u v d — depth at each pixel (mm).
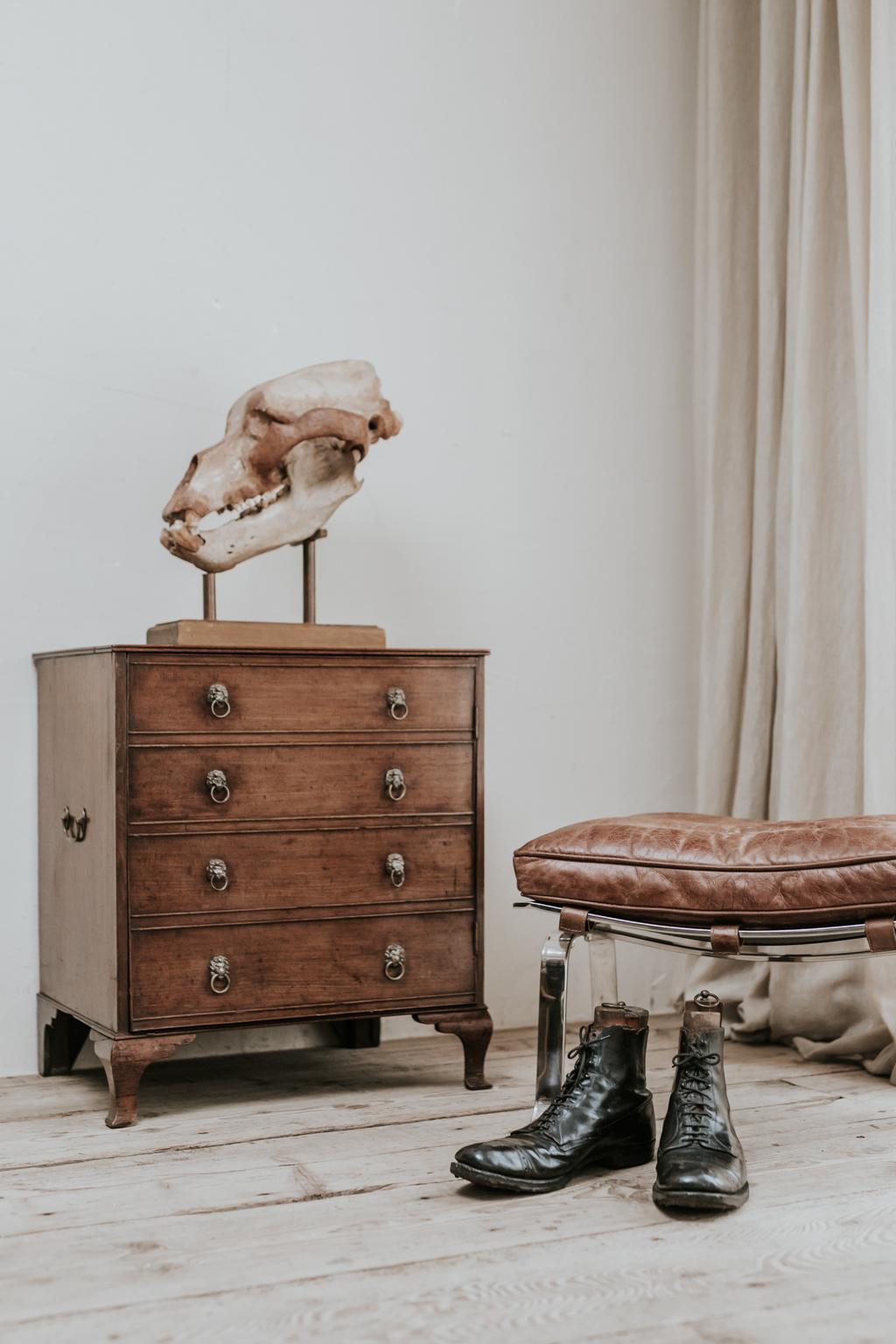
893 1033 2143
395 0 2561
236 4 2420
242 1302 1260
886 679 2221
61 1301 1263
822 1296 1275
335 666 2020
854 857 1516
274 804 1974
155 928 1892
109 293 2318
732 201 2662
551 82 2709
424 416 2578
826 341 2420
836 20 2406
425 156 2586
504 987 2629
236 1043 2371
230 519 2400
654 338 2812
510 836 2648
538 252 2693
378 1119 1908
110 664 1880
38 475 2258
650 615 2799
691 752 2834
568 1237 1426
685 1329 1200
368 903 2035
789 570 2439
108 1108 1979
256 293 2436
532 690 2678
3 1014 2213
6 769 2225
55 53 2275
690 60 2854
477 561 2627
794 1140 1796
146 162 2346
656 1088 2104
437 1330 1199
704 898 1582
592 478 2744
